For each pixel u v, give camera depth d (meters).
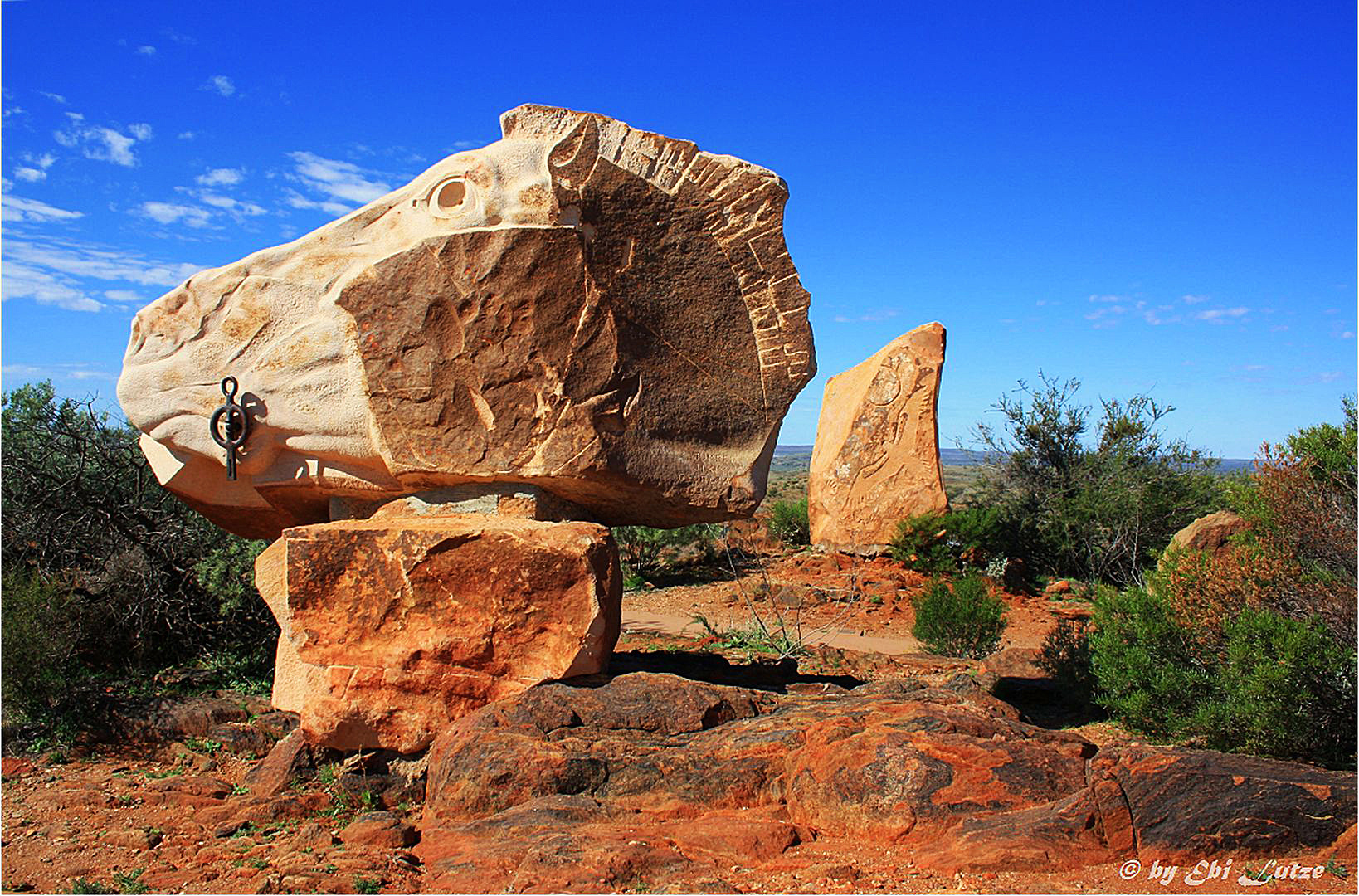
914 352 19.53
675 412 6.84
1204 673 6.95
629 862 4.40
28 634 7.88
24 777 6.89
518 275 6.44
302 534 6.25
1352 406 8.33
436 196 6.72
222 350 6.83
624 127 6.79
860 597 16.33
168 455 7.21
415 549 6.16
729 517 7.28
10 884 4.87
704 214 6.94
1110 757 5.02
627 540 20.44
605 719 5.77
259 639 9.97
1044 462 22.86
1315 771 4.94
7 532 9.80
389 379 6.52
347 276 6.68
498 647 6.14
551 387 6.46
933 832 4.73
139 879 4.80
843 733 5.36
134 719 7.80
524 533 6.17
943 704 6.13
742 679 7.91
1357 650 6.40
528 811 4.98
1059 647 8.98
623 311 6.63
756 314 7.08
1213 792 4.65
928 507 18.94
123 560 10.02
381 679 6.14
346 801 5.95
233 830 5.64
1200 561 7.45
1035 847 4.47
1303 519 7.74
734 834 4.72
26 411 10.49
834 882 4.31
